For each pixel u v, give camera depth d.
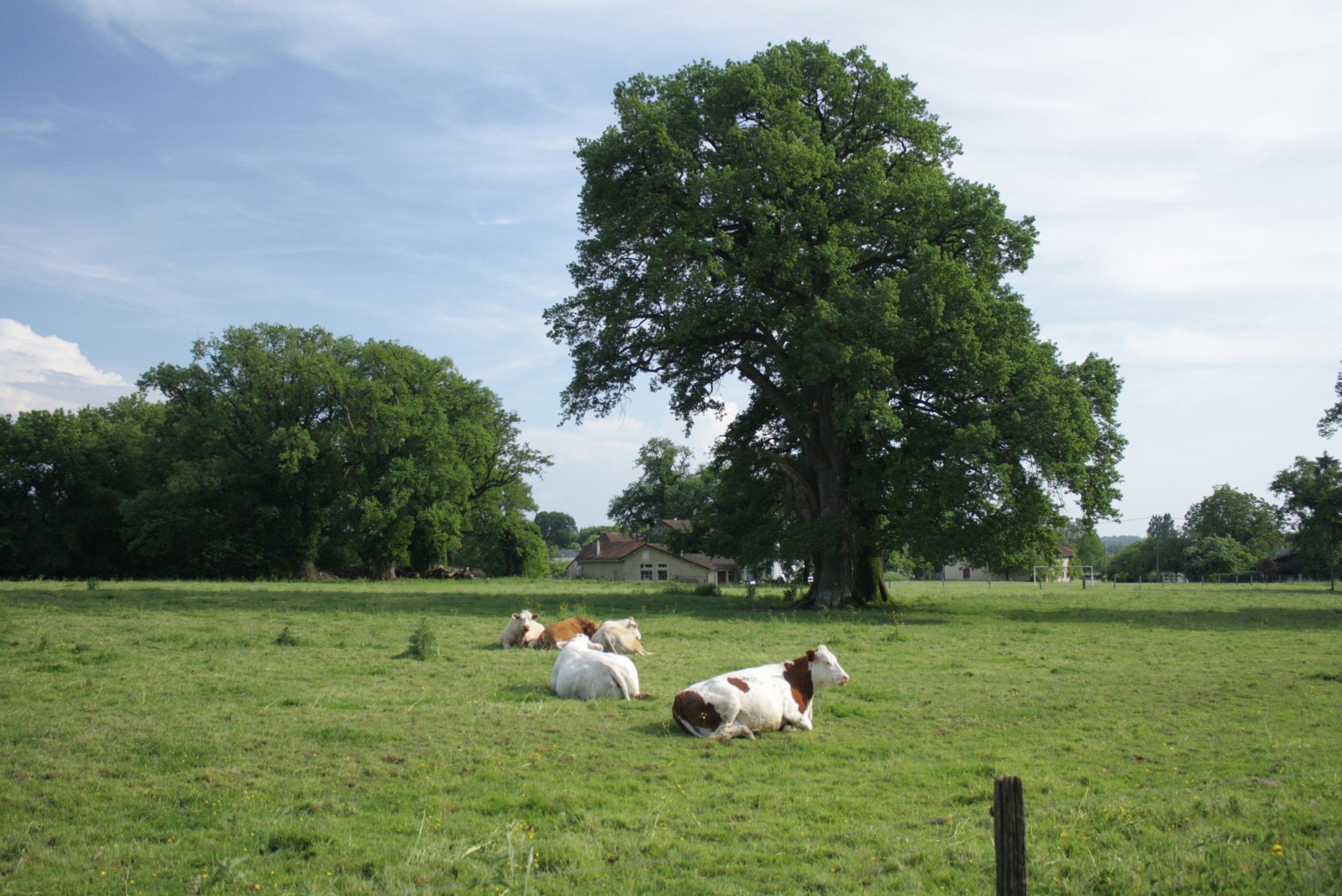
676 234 26.92
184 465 52.81
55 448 56.12
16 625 18.08
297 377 57.97
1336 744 8.62
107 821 6.11
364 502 55.03
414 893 4.87
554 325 32.66
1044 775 7.52
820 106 30.67
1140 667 14.43
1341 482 48.28
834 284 27.98
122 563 58.78
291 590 37.31
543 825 6.16
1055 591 55.47
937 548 26.81
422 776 7.29
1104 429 29.38
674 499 101.81
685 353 32.69
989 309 27.86
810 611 28.80
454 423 65.06
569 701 10.66
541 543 74.31
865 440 30.03
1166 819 6.24
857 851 5.67
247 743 8.19
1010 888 4.04
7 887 4.98
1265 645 18.12
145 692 10.64
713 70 29.55
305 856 5.51
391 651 15.32
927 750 8.48
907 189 27.80
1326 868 5.13
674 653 15.70
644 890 5.04
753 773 7.63
